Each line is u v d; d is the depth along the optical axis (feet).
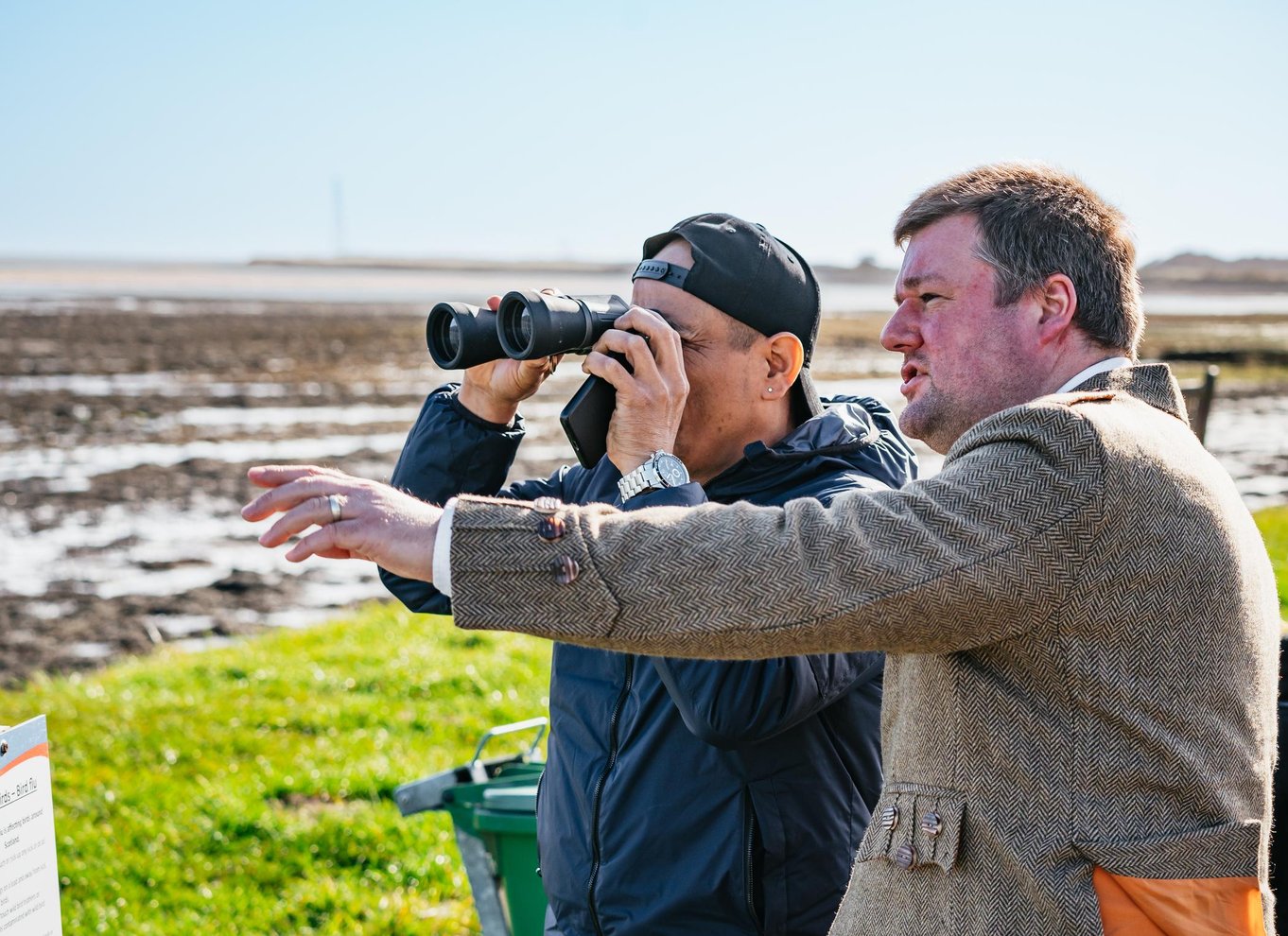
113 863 16.22
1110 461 5.21
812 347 8.37
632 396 6.95
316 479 5.49
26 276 384.88
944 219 6.19
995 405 6.11
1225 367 112.47
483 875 11.00
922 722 5.72
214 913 15.12
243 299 233.76
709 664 6.78
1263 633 5.68
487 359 8.26
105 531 40.83
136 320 146.51
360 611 30.66
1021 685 5.36
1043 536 5.13
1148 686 5.23
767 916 7.32
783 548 5.22
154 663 26.08
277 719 21.85
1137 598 5.20
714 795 7.30
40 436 58.44
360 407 70.69
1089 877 5.29
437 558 5.31
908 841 5.68
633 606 5.24
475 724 21.56
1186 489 5.39
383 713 22.06
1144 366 6.01
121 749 20.56
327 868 16.26
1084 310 5.97
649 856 7.38
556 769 8.09
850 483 7.76
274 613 32.24
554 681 8.25
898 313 6.39
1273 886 6.95
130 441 57.67
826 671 6.94
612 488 8.89
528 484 9.84
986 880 5.43
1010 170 6.23
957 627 5.17
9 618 31.37
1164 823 5.27
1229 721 5.42
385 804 17.99
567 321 7.45
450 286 400.26
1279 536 34.45
